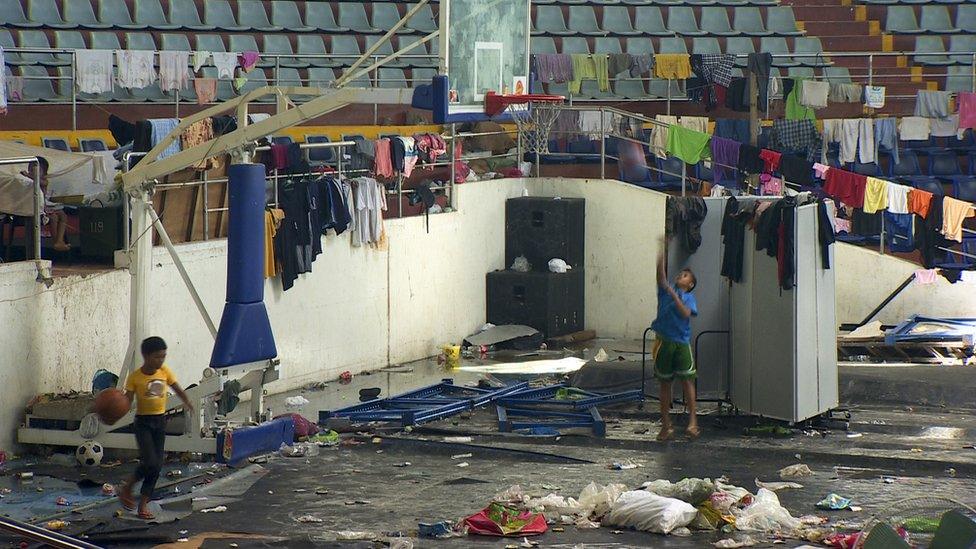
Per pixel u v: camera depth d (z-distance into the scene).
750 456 31.88
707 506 26.02
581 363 44.44
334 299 41.50
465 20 31.58
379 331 43.69
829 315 34.88
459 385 40.50
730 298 35.75
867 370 40.09
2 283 30.45
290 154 38.59
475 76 32.22
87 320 33.06
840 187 45.66
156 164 31.66
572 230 49.34
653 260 49.12
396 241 44.22
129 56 47.25
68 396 31.59
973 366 41.06
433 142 45.47
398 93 30.20
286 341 39.50
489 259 49.44
